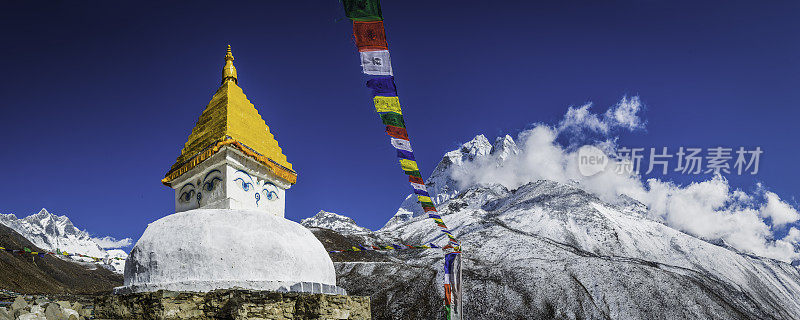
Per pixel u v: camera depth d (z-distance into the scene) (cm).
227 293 1398
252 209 1756
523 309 7569
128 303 1434
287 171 1905
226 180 1703
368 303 1644
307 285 1535
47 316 1569
